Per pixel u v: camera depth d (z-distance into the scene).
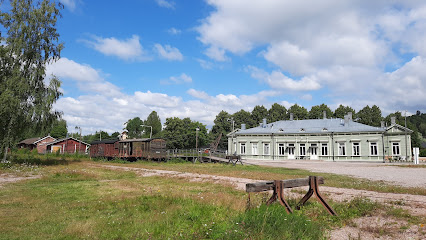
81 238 5.73
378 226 6.38
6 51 28.22
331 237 5.77
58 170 24.41
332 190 11.67
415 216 7.07
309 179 8.05
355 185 13.23
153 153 41.75
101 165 32.69
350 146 45.16
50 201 10.04
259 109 87.56
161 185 14.30
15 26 28.75
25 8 29.64
